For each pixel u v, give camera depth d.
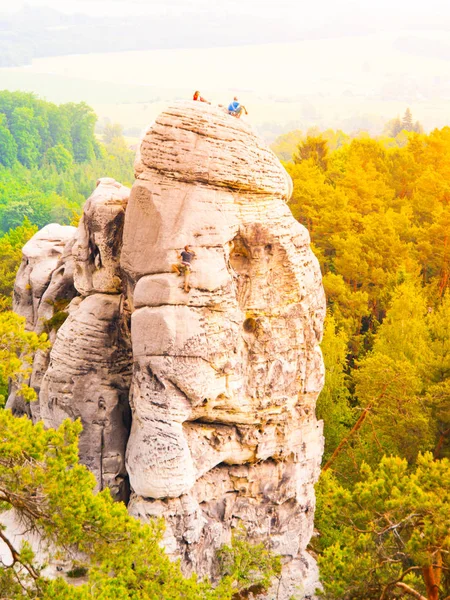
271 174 32.56
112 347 34.00
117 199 34.47
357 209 76.38
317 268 34.94
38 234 42.31
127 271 32.41
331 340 51.81
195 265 30.75
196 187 31.28
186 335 30.64
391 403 47.12
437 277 70.00
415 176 84.38
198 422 32.78
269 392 33.00
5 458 23.41
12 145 180.75
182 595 24.08
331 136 174.75
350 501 28.55
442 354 51.03
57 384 34.06
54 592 22.25
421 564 25.84
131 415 34.12
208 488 33.25
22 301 40.91
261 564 32.72
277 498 34.34
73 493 22.98
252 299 32.69
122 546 23.47
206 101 33.50
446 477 27.22
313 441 35.34
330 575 28.31
